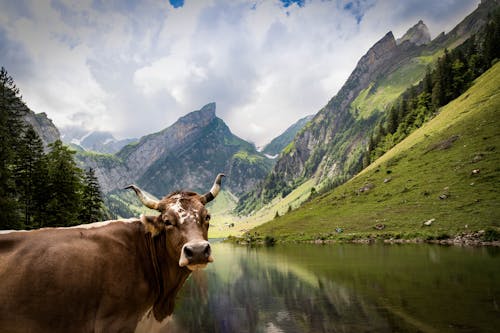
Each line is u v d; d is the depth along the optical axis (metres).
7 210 28.77
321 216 84.94
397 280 19.59
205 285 23.12
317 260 33.62
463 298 14.41
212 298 18.42
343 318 12.87
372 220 65.19
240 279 25.11
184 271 5.14
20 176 34.91
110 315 4.36
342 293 17.30
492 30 123.44
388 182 81.31
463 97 101.38
